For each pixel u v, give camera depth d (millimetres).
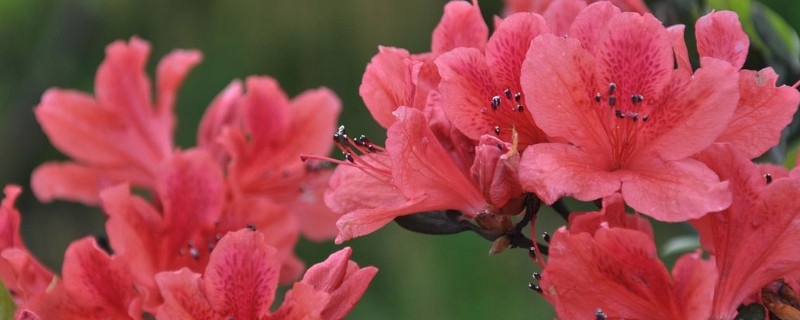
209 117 722
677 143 543
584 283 544
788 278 552
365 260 1363
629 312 547
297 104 725
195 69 1373
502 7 1286
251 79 710
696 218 530
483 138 562
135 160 766
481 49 591
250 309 562
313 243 1351
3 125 1571
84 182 775
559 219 1304
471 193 574
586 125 549
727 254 551
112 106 766
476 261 1337
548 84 547
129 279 606
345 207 586
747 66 708
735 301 554
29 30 1577
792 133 709
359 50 1344
